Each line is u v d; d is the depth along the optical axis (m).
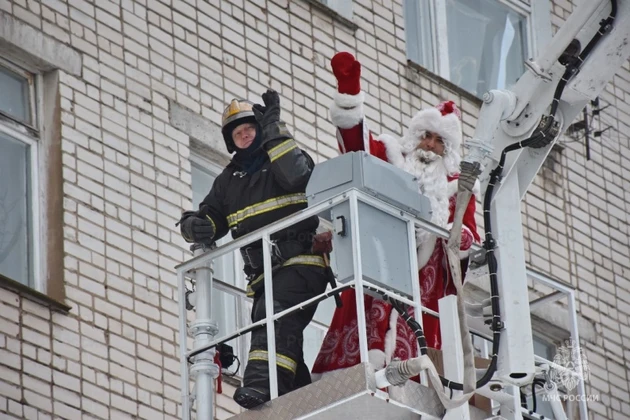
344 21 47.31
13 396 36.59
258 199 34.47
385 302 34.06
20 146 39.75
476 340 39.22
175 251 40.78
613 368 50.66
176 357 39.72
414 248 33.31
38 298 37.78
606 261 51.88
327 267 33.97
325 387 32.06
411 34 50.06
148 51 42.44
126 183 40.59
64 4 41.28
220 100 43.47
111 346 38.66
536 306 36.91
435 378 32.06
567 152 52.19
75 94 40.62
